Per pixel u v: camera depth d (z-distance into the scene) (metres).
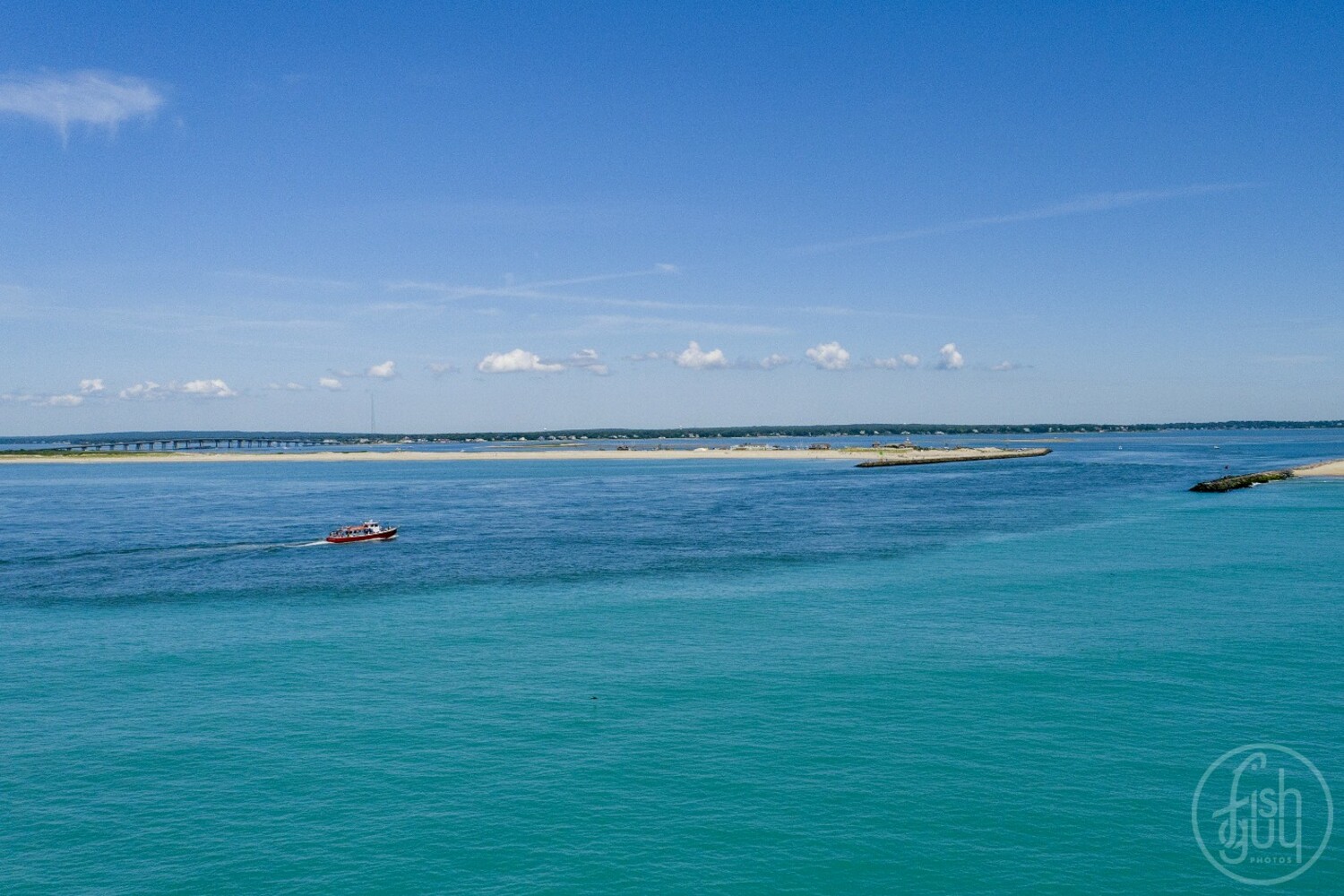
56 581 70.38
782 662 45.00
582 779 31.88
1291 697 38.84
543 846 27.64
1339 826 28.30
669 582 67.00
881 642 48.56
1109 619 52.50
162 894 25.50
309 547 87.88
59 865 27.02
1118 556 74.75
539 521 109.69
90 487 186.00
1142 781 31.28
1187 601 56.72
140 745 35.41
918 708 38.16
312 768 33.09
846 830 28.33
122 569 75.75
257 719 37.91
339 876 26.23
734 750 34.16
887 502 127.88
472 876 26.17
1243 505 111.88
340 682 42.84
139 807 30.33
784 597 60.72
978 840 27.72
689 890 25.39
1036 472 195.25
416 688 41.72
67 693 41.72
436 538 94.19
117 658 47.47
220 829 28.88
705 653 46.91
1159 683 40.81
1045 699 38.97
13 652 48.75
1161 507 112.50
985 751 33.75
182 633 52.72
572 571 72.31
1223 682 40.84
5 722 37.94
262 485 190.12
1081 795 30.34
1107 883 25.62
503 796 30.73
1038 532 90.56
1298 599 56.97
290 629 53.53
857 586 64.06
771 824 28.67
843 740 34.88
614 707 38.84
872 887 25.47
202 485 190.75
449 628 53.22
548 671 44.09
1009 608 55.84
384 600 61.69
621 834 28.23
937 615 54.56
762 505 125.75
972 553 77.94
